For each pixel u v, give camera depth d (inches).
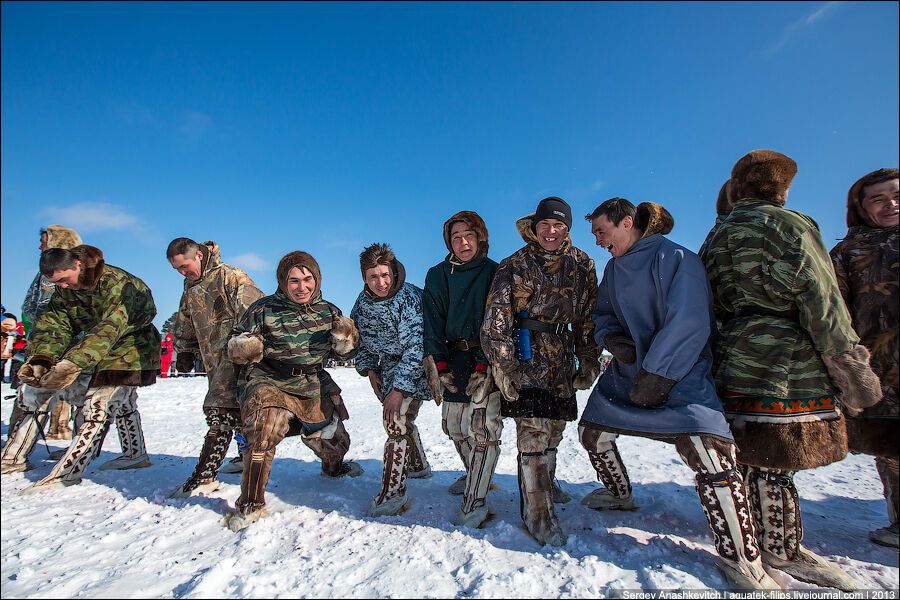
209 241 146.3
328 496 130.0
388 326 125.0
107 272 147.9
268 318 119.4
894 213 103.9
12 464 156.3
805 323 83.6
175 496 129.0
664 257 93.6
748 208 92.8
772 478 90.3
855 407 84.4
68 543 98.3
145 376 156.9
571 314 110.3
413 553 90.0
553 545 96.3
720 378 90.6
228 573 83.7
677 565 88.4
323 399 132.0
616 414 94.6
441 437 226.1
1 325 389.4
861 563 92.4
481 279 121.1
